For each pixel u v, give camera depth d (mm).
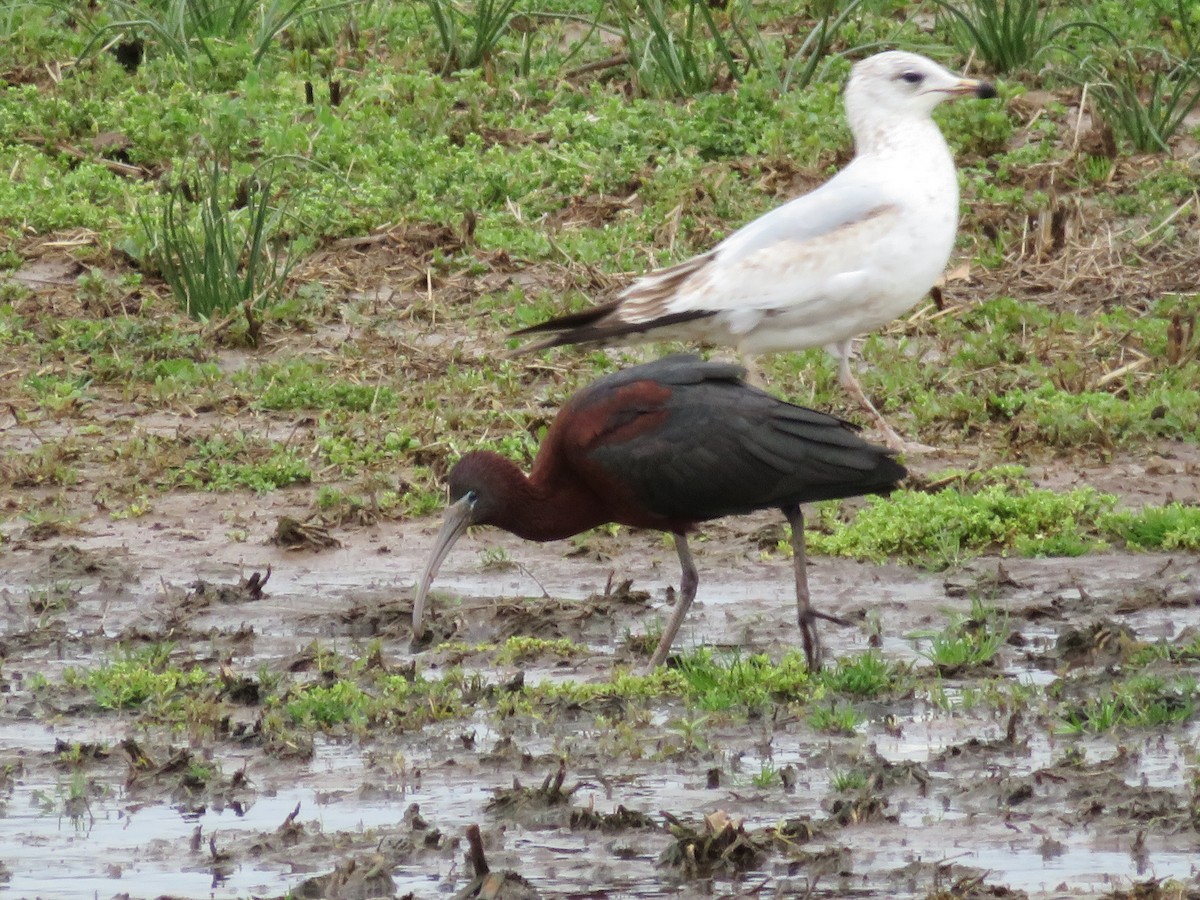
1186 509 12977
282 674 10742
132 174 19250
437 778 9344
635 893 8023
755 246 13742
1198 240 17906
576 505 10844
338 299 17250
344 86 20562
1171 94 20141
